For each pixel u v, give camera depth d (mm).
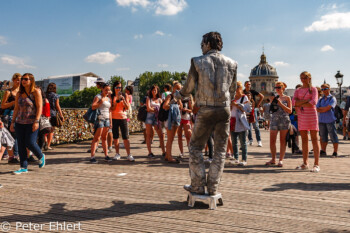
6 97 5887
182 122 6672
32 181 4477
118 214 3061
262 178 4812
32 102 5051
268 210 3225
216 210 3215
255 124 9961
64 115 9930
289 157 7305
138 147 9148
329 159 7035
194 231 2631
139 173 5117
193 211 3178
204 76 3293
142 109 6918
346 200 3611
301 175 5086
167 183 4398
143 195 3764
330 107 7371
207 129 3369
